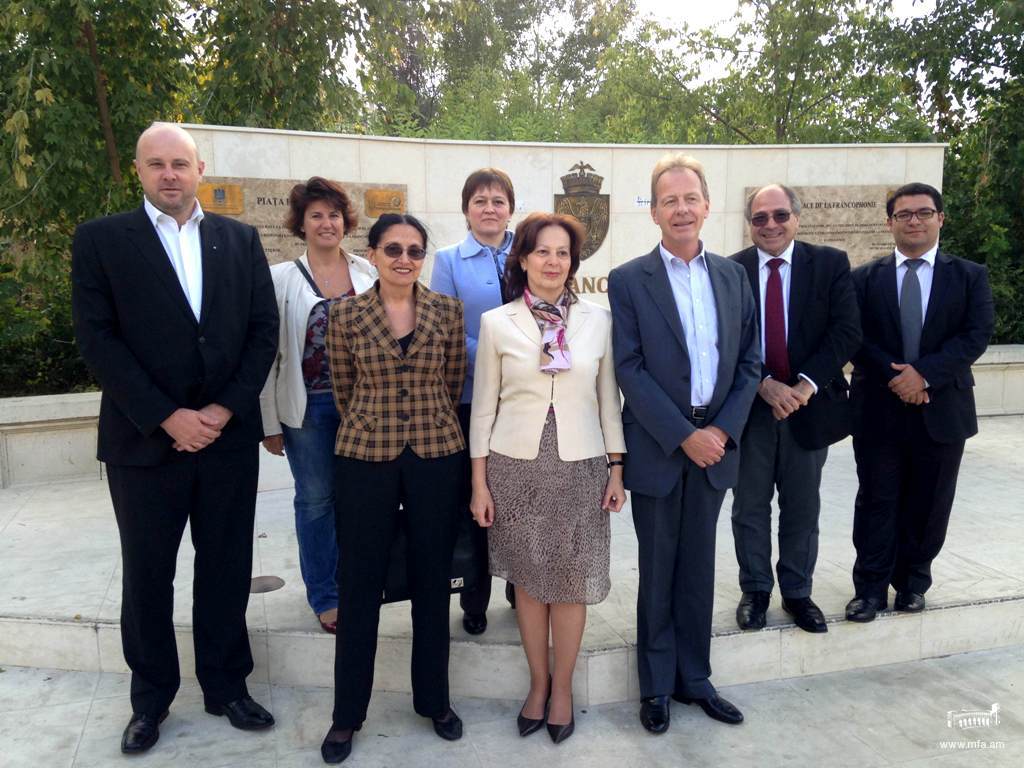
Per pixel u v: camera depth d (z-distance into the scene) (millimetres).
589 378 2533
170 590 2553
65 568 3617
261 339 2582
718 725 2699
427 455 2473
